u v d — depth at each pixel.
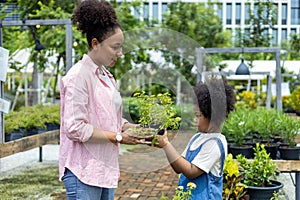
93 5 2.06
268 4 12.46
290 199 4.41
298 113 10.05
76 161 2.10
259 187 3.37
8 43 9.13
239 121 4.77
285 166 3.90
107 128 2.09
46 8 7.89
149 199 4.54
